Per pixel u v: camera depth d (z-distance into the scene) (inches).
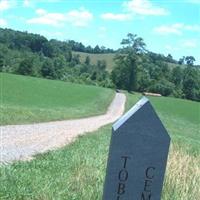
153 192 206.2
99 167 483.8
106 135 1147.9
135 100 4608.8
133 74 6786.4
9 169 448.5
